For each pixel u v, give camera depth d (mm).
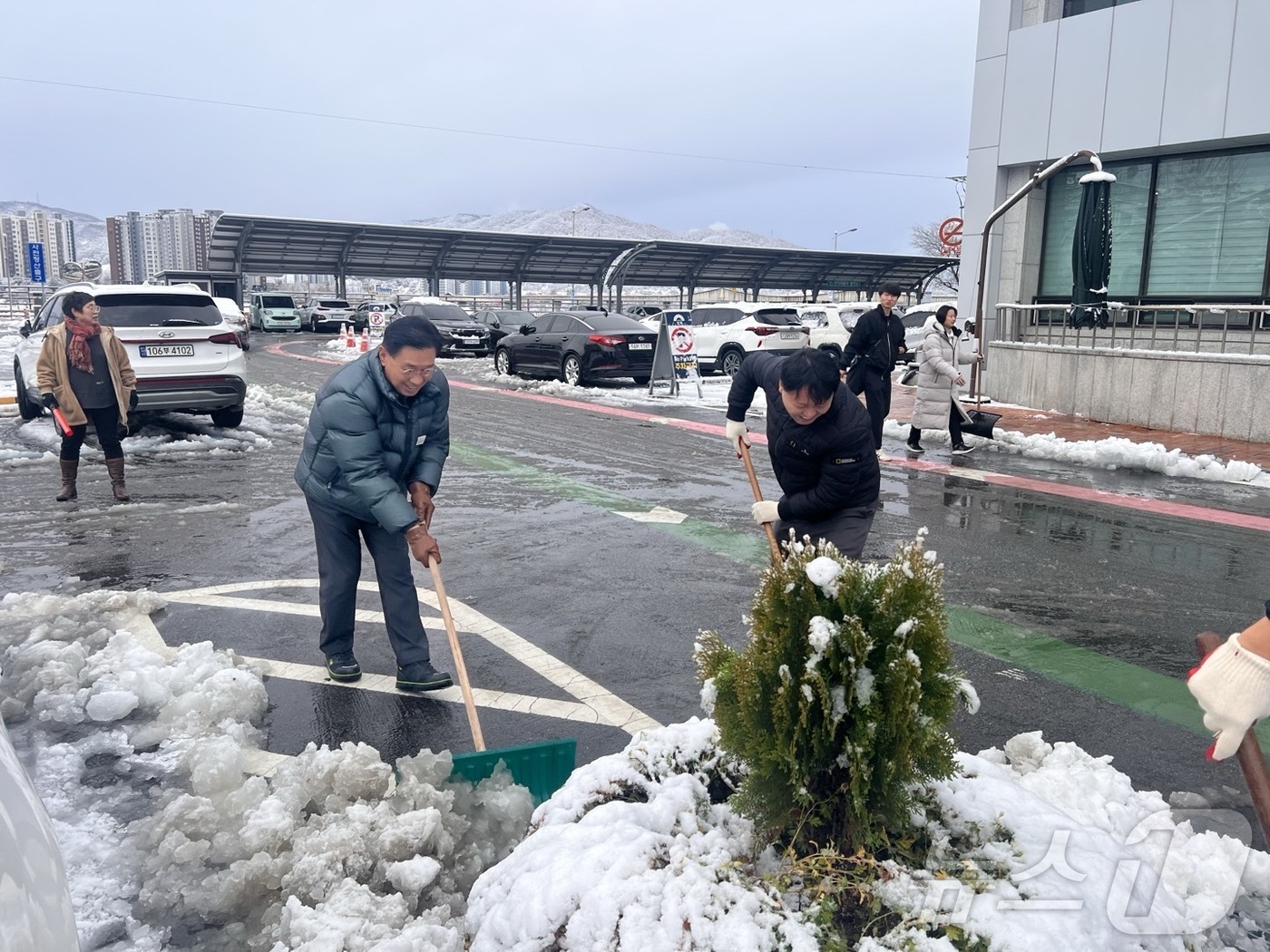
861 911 2201
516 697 4273
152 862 2904
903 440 12305
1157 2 14820
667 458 10797
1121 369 13320
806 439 3926
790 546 2445
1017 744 3592
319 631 5086
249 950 2559
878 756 2279
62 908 1345
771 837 2453
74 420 7875
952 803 2479
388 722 4035
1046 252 17266
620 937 2057
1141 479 9836
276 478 9258
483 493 8766
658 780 2727
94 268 23219
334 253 43781
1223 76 14188
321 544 4336
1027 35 16594
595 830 2379
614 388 19062
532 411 15094
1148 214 15898
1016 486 9375
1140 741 3922
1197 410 12367
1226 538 7402
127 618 5172
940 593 2334
